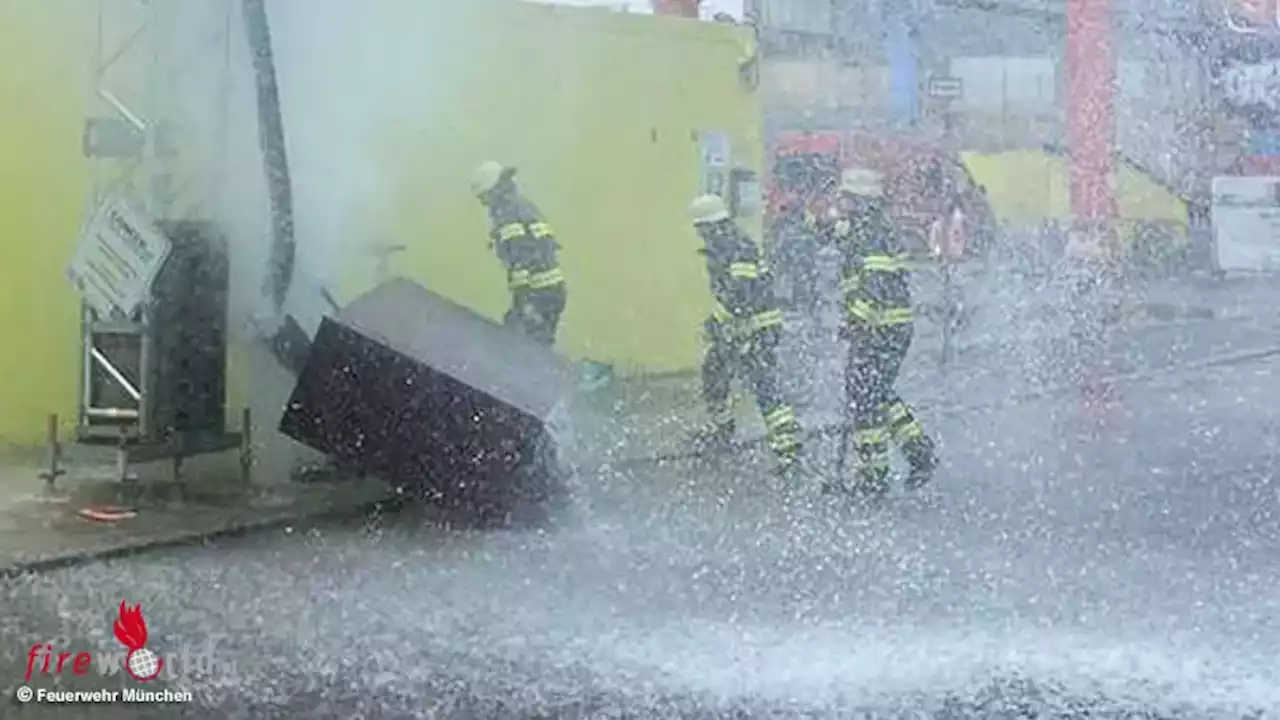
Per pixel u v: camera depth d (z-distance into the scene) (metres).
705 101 12.24
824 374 8.94
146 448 7.30
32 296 8.23
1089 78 16.02
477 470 6.79
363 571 5.40
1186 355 12.10
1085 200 15.68
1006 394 10.55
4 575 5.23
